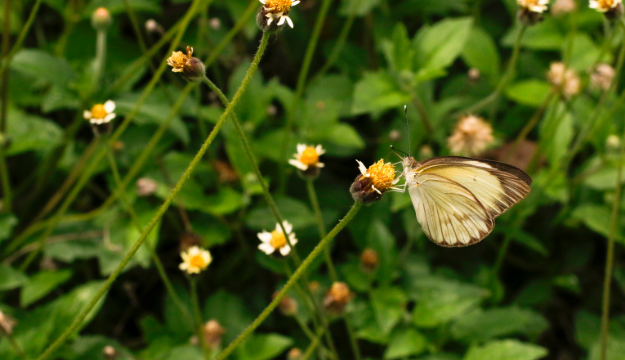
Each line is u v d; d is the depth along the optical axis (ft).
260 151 3.16
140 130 3.16
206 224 3.14
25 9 3.25
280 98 3.19
